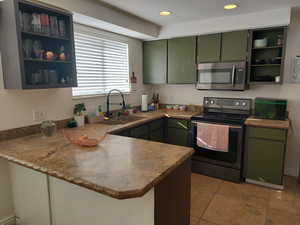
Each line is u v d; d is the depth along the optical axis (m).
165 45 3.67
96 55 3.03
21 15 1.83
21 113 2.11
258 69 3.24
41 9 1.97
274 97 3.22
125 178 1.21
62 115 2.53
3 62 1.92
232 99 3.46
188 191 1.78
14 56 1.83
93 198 1.52
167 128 3.53
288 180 3.05
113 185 1.13
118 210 1.43
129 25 2.98
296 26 2.95
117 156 1.56
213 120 3.04
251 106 3.37
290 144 3.18
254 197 2.59
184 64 3.54
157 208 1.32
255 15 2.86
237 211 2.31
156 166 1.37
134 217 1.38
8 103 2.00
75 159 1.50
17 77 1.85
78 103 2.75
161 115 3.43
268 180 2.80
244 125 2.86
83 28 2.76
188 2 2.47
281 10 2.70
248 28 2.96
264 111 3.05
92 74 2.99
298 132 3.12
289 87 3.10
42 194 1.83
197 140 3.15
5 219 2.06
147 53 3.90
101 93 3.16
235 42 3.08
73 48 2.24
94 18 2.46
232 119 2.97
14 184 2.05
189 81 3.53
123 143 1.89
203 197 2.59
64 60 2.22
